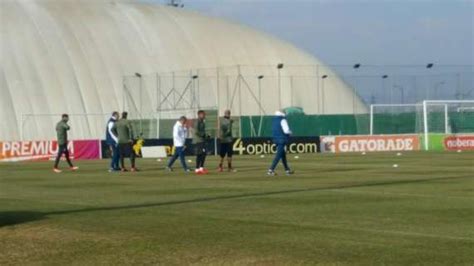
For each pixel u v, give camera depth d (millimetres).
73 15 130500
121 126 61844
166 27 138500
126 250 22469
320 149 104375
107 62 124938
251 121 119000
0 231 26094
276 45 145750
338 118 124562
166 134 113438
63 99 116000
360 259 20641
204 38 139875
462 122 117938
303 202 34688
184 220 28703
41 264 20828
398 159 78000
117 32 131375
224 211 31562
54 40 122500
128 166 70188
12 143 93875
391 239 23719
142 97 124562
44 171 64312
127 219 29156
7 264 20891
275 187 43094
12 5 125688
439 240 23391
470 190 40094
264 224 27406
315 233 25125
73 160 89312
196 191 41188
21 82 113438
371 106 124250
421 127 120562
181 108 125500
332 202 34562
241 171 59281
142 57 129500
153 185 45938
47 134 111938
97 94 120188
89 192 41656
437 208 31781
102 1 139500
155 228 26672
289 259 20781
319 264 20109
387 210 31234
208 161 78250
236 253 21703
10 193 41625
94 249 22734
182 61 132500
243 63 138000
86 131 116125
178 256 21453
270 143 100688
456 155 88125
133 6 143000
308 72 141250
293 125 121875
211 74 133125
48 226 27219
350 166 64750
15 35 119188
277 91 137000
